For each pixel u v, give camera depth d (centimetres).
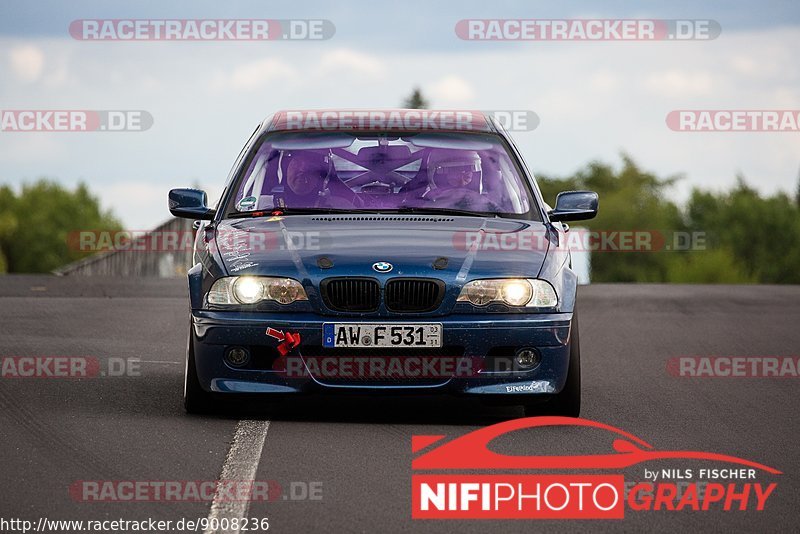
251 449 1476
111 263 5966
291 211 1834
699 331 2853
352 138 1931
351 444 1512
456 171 1891
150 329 2678
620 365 2270
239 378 1656
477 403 1816
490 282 1666
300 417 1684
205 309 1670
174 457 1429
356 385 1644
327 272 1653
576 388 1702
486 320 1650
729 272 17388
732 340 2688
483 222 1803
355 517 1202
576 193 1928
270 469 1382
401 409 1758
